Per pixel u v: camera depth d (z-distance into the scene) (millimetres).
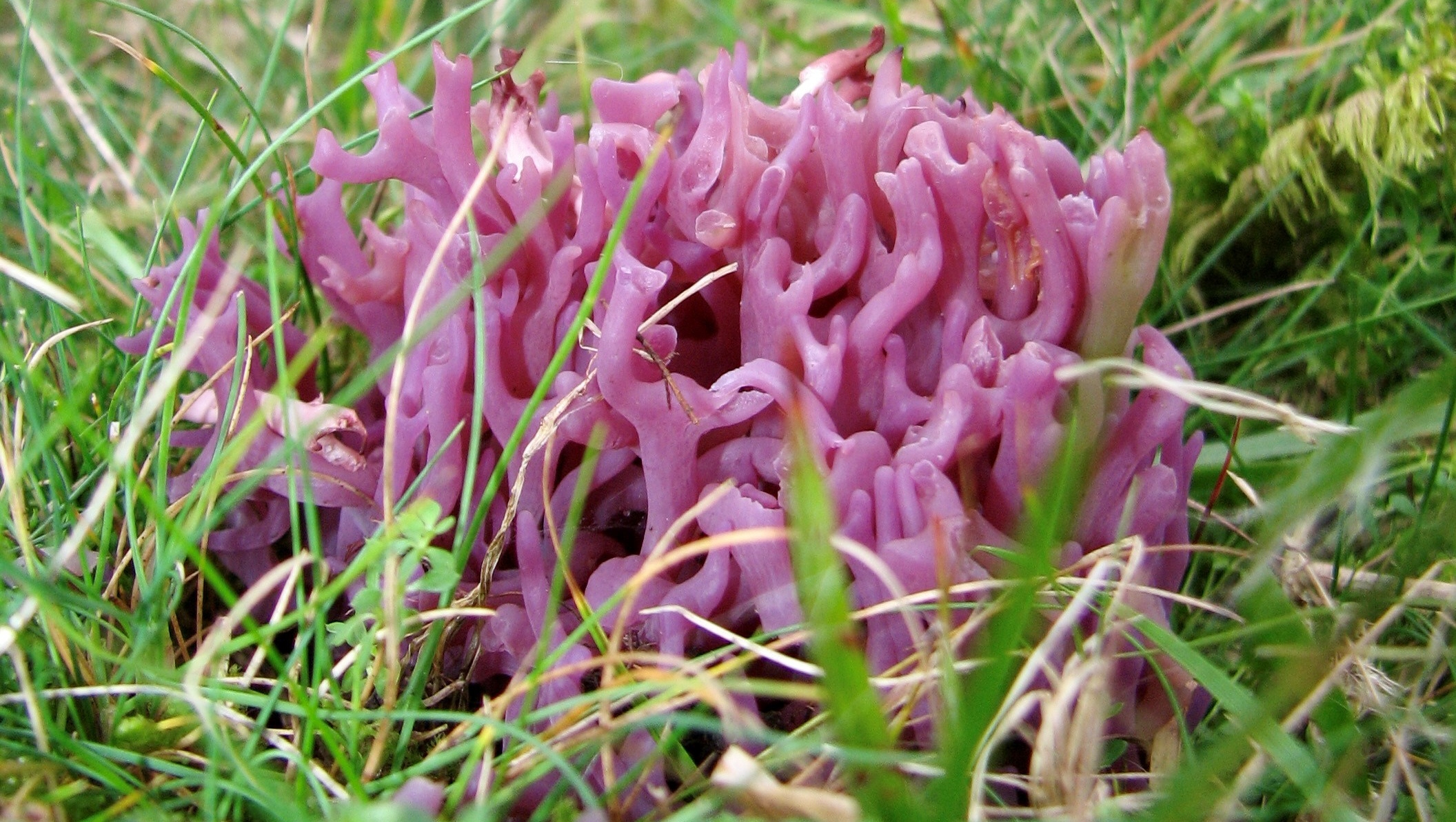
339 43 341
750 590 203
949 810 182
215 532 221
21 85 238
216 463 205
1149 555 210
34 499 224
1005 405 200
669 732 197
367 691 202
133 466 221
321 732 193
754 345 208
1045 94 289
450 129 206
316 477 210
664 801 195
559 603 210
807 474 182
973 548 200
